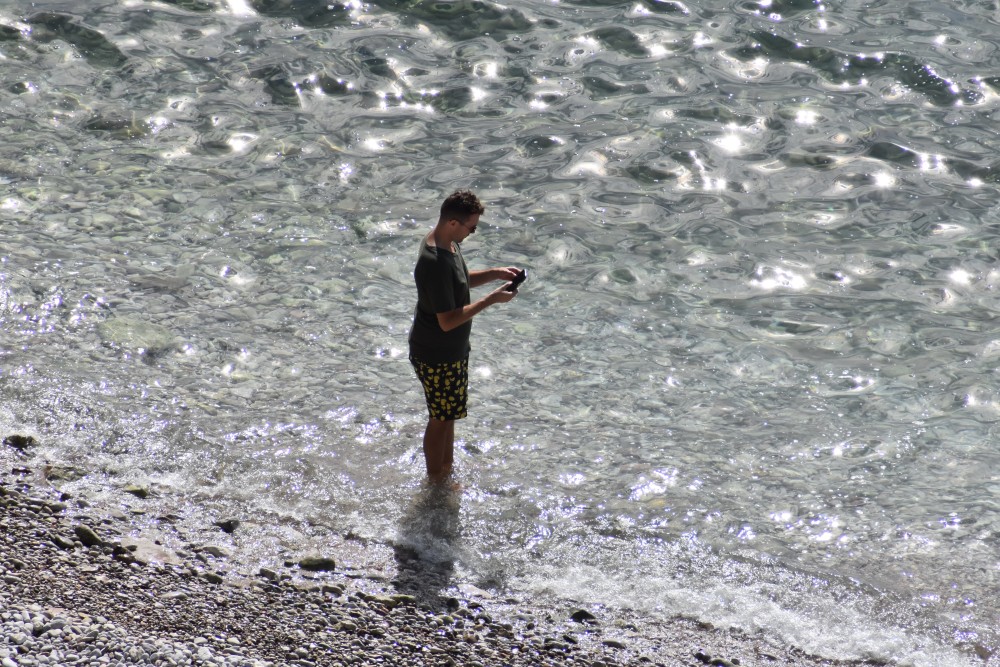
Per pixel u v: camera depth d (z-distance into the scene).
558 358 32.97
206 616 20.78
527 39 53.31
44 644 18.39
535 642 21.88
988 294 36.81
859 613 23.33
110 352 31.59
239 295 35.31
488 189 42.62
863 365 32.94
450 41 53.16
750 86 49.81
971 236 40.03
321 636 20.78
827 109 48.16
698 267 38.16
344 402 30.11
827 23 54.69
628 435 29.41
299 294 35.59
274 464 27.34
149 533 24.16
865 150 45.44
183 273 36.25
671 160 44.56
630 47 52.72
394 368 32.09
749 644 22.39
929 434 29.64
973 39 53.41
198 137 45.44
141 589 21.45
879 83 50.12
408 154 44.94
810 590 24.00
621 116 47.56
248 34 53.16
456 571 24.25
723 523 26.08
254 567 23.44
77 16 53.75
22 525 23.22
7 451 26.83
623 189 42.75
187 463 27.14
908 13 55.97
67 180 41.56
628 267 38.06
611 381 31.95
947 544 25.42
